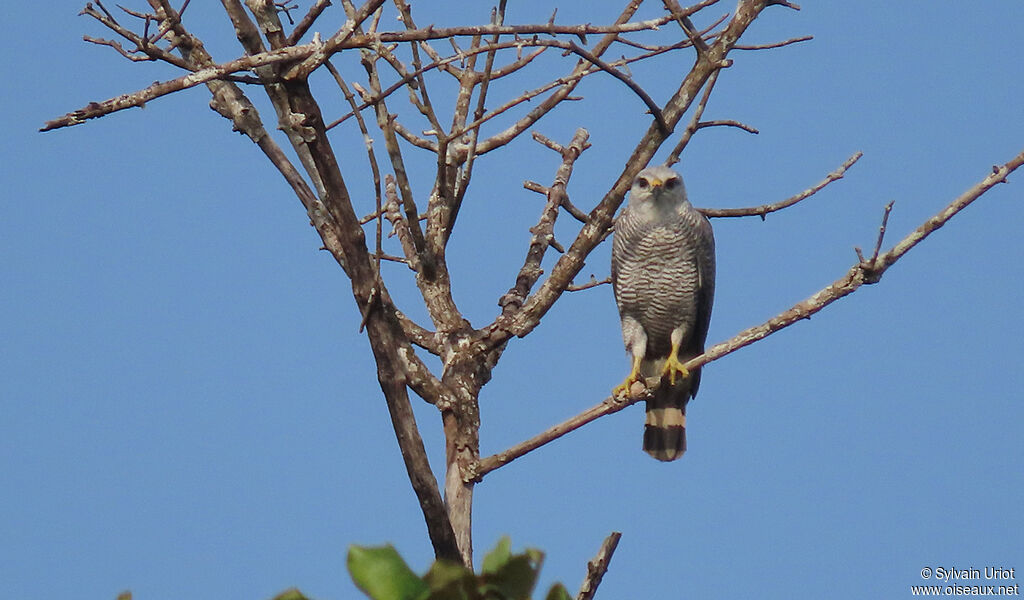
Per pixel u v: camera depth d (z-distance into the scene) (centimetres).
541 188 1300
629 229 1391
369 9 869
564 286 1091
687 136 1192
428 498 906
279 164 1147
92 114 814
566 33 874
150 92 828
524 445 1015
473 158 1093
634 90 1016
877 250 878
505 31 873
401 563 427
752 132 1201
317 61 877
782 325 925
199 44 1138
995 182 859
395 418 911
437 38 874
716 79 1184
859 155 1251
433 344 1101
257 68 895
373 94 991
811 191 1272
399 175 1013
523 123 1195
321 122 899
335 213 908
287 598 425
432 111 1033
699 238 1384
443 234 1116
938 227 879
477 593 434
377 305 914
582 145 1333
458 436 1050
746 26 1111
